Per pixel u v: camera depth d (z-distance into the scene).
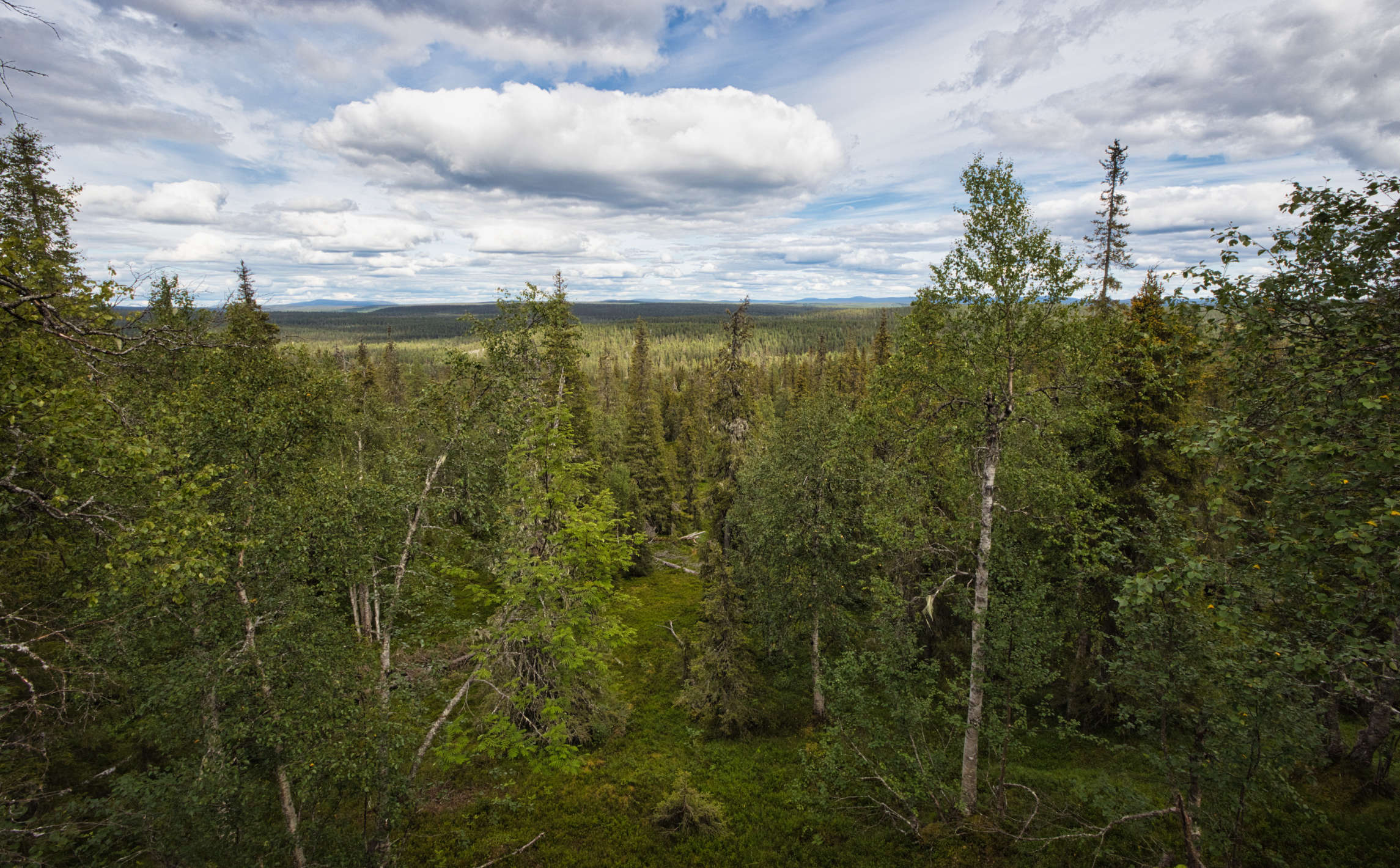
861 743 16.47
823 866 14.15
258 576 11.74
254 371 13.54
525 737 14.16
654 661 26.77
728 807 16.70
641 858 14.94
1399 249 6.84
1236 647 8.73
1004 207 12.97
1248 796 9.73
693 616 31.91
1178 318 8.91
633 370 72.88
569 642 14.91
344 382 16.72
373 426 24.55
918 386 15.04
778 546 21.03
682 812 15.88
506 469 15.53
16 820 8.34
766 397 64.94
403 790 12.30
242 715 10.91
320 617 12.37
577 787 17.83
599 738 20.27
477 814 16.53
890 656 14.41
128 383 10.19
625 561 16.64
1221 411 8.04
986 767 16.67
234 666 10.71
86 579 10.47
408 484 14.15
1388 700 7.77
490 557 15.55
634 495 39.16
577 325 17.77
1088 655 18.38
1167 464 15.96
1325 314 7.45
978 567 13.79
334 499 12.95
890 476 17.09
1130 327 13.48
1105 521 12.21
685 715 21.98
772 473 21.58
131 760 12.99
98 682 10.47
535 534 16.25
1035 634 13.01
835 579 20.28
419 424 15.02
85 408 7.63
